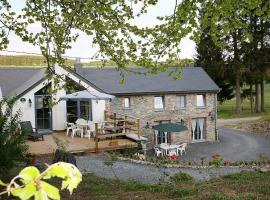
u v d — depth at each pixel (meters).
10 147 11.01
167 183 13.09
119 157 20.80
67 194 11.35
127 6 10.30
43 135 26.45
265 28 47.62
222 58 50.94
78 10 10.04
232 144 34.28
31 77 32.50
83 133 26.95
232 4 9.50
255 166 19.14
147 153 30.30
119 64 10.91
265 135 38.88
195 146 33.25
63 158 15.58
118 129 26.31
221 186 11.98
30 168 1.14
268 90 94.19
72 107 29.27
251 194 10.43
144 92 32.16
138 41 10.25
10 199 6.01
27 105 27.02
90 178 14.38
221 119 51.16
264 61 49.53
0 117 11.38
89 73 33.94
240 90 57.31
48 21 10.70
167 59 10.44
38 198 1.08
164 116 33.47
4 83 31.25
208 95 35.53
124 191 12.18
